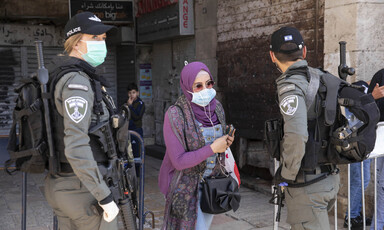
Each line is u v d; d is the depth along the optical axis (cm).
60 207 226
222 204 252
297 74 238
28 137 224
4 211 513
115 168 231
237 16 654
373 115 229
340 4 457
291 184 244
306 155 233
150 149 945
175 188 255
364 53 446
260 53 607
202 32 755
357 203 427
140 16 945
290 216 252
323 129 234
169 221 257
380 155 345
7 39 991
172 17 800
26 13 979
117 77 1088
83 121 209
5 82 1005
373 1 441
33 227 454
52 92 216
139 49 995
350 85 242
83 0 928
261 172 640
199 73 254
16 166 233
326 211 246
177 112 254
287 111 227
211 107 261
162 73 954
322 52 504
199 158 243
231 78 678
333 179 246
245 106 649
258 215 477
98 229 228
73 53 238
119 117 233
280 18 568
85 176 207
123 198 243
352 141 227
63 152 217
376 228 360
